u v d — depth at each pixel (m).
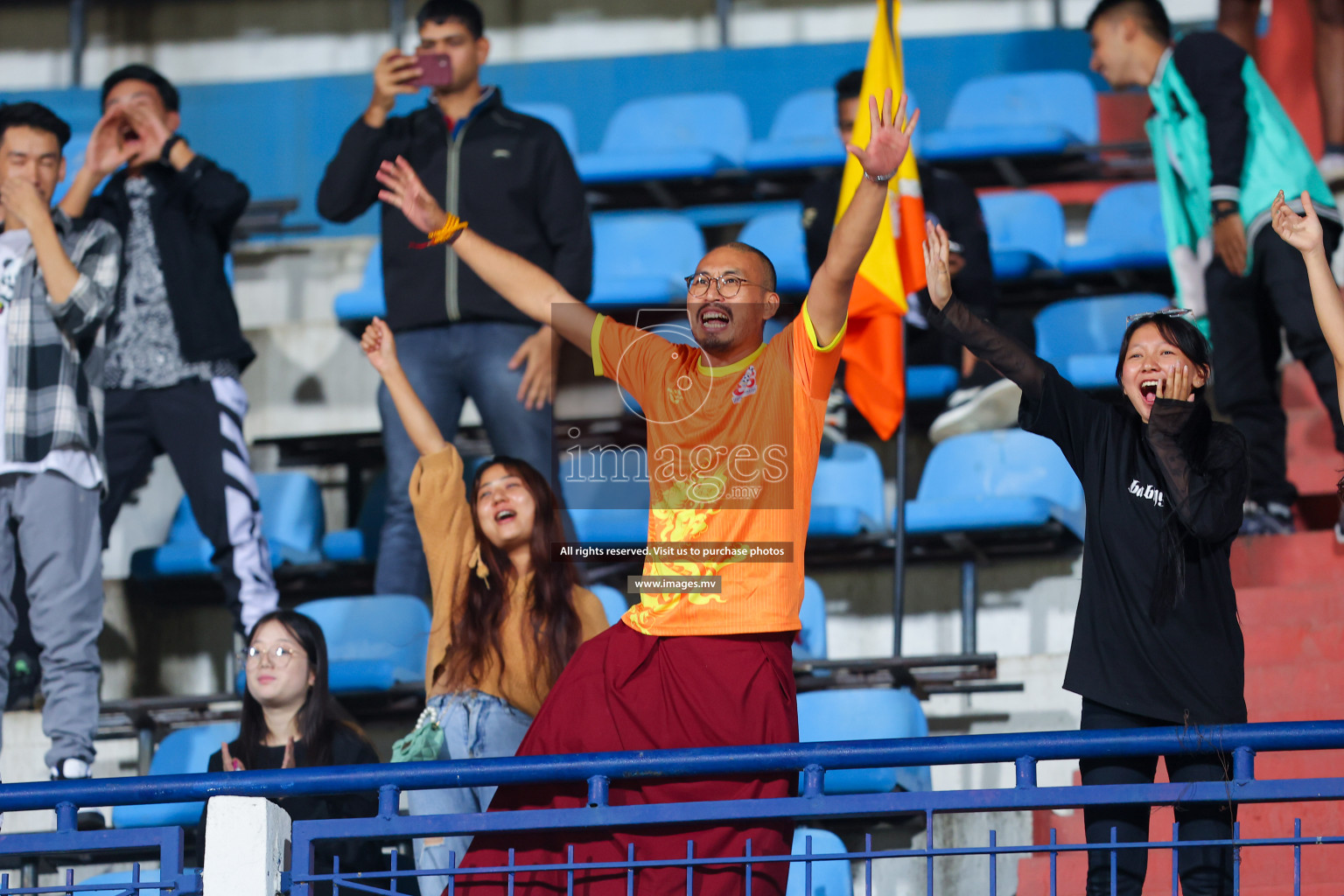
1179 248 19.94
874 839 16.06
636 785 10.19
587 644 10.78
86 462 16.59
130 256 18.78
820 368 10.55
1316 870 13.83
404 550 18.55
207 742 17.31
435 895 13.39
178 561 19.41
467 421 21.28
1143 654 10.70
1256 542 17.91
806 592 18.19
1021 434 19.59
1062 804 9.42
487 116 19.84
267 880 9.63
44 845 9.88
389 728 17.70
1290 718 15.36
